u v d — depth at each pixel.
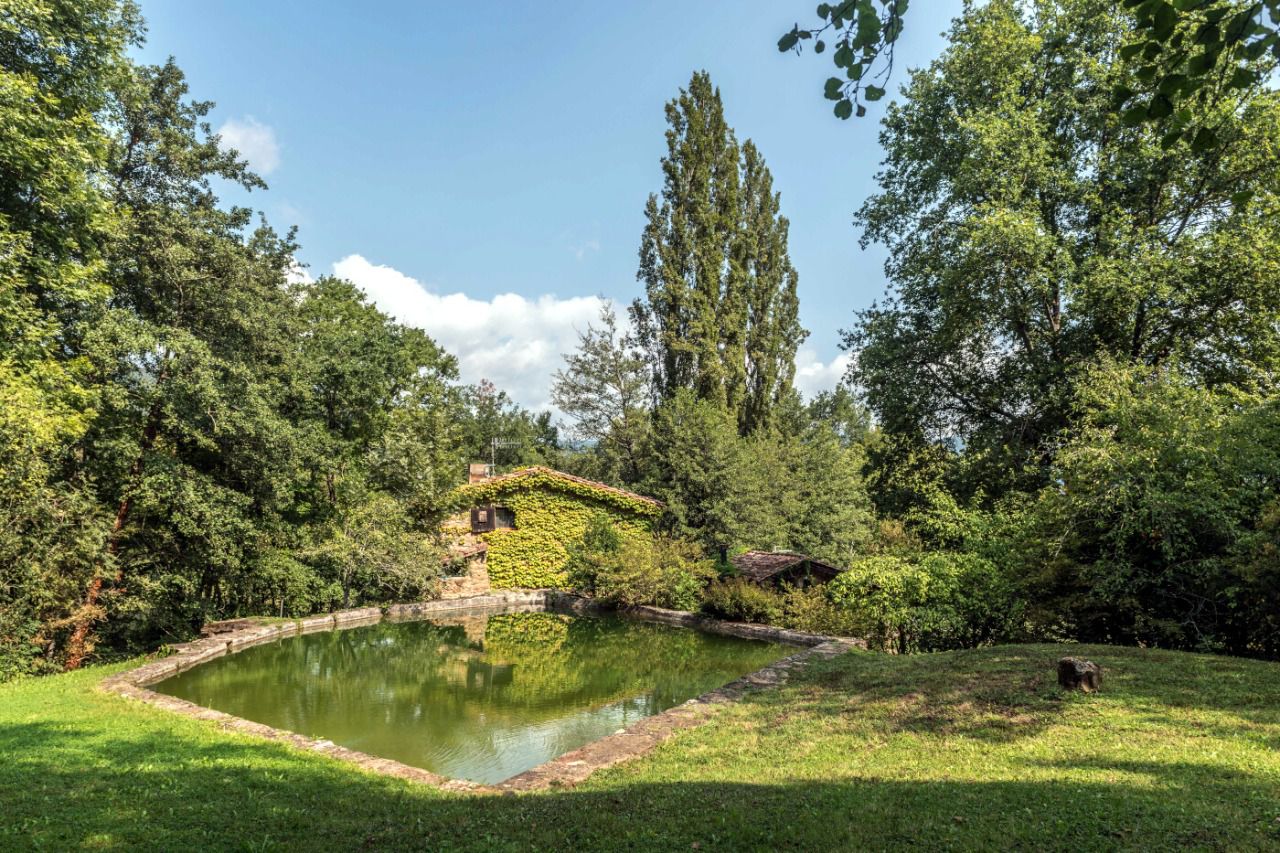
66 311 14.33
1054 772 5.46
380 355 22.52
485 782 8.34
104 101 14.14
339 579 21.69
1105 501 10.75
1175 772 5.16
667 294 33.41
